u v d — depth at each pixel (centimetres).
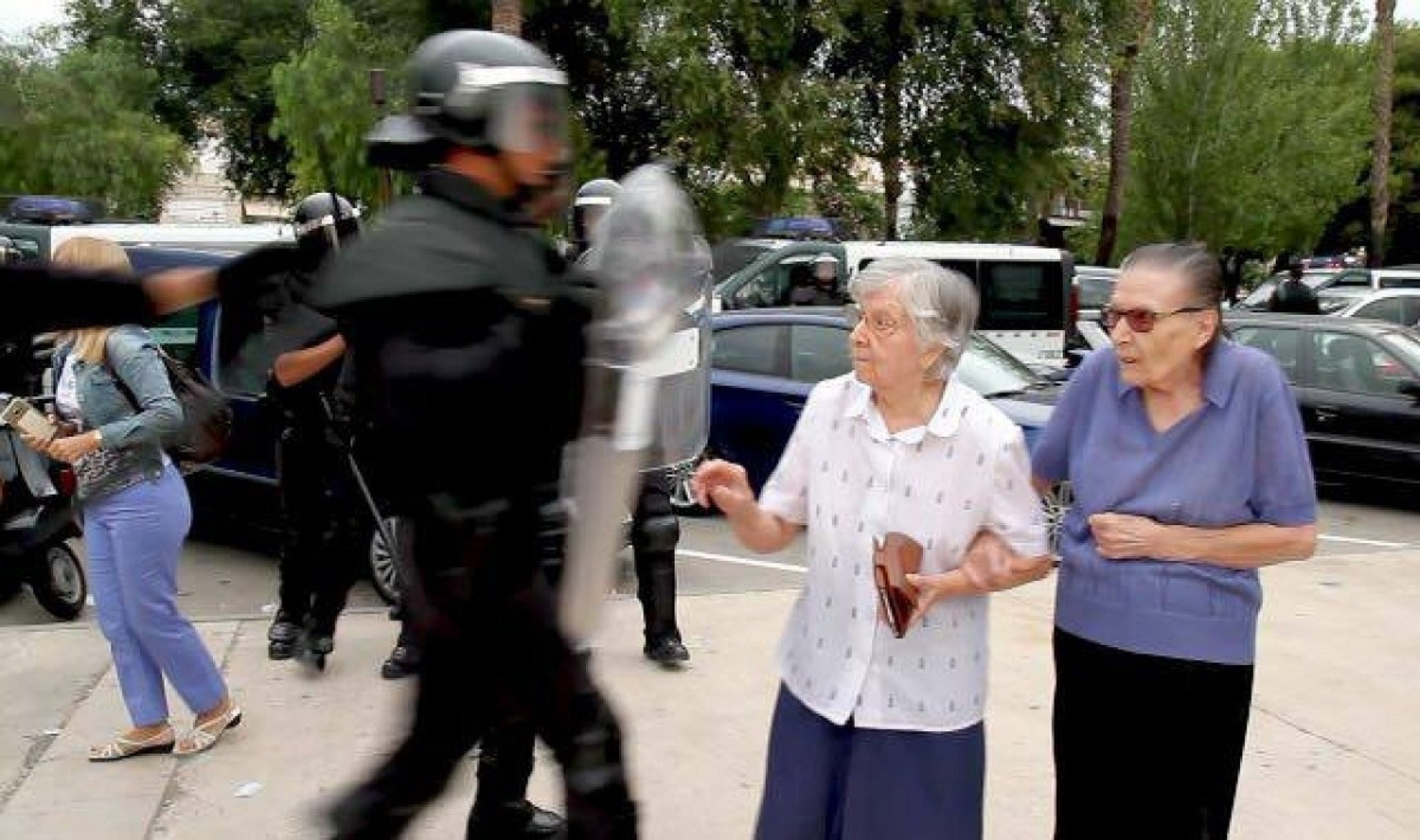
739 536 271
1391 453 969
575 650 204
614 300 186
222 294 196
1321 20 2675
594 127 2042
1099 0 1878
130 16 3288
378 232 190
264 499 689
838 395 266
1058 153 1970
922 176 1966
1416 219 4103
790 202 2006
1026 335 1292
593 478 189
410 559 202
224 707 442
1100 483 269
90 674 521
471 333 187
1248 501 262
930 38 1853
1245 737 284
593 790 208
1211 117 2531
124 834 378
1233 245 2717
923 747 257
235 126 3359
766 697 500
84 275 183
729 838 386
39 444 399
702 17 1686
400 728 214
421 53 197
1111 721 272
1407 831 404
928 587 251
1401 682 541
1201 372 263
